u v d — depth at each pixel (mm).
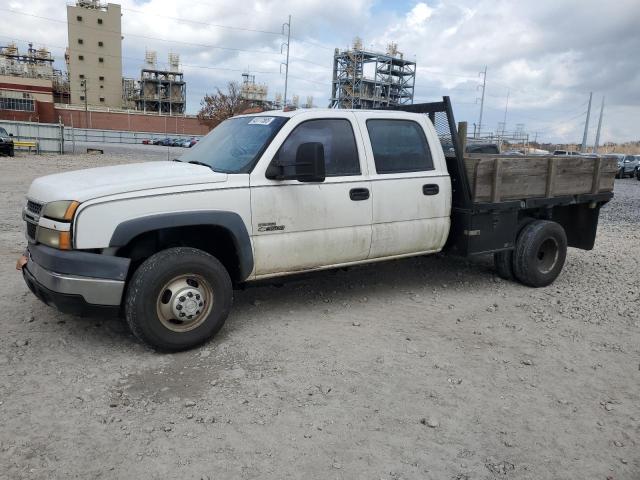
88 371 4023
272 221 4797
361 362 4359
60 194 4176
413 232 5746
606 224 13148
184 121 98812
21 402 3547
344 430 3389
